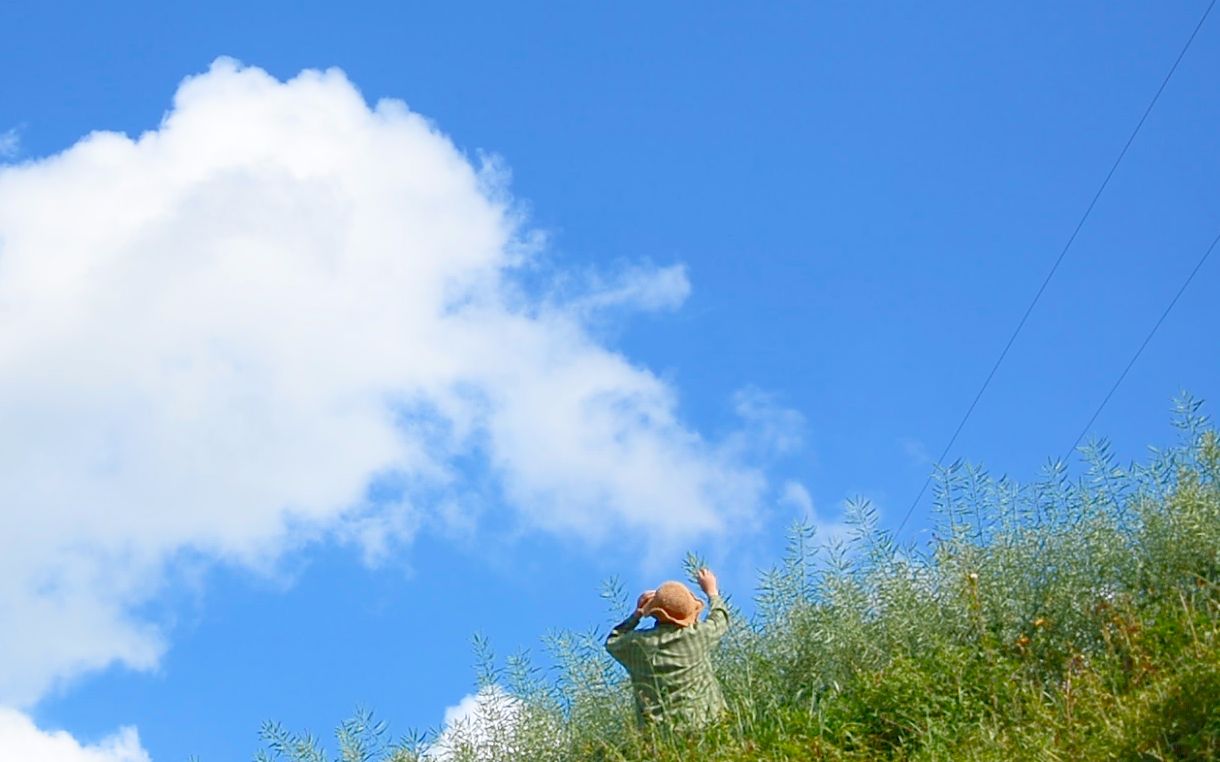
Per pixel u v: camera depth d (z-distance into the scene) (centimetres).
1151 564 1302
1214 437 1391
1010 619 1296
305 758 1321
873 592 1364
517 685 1374
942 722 1135
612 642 1272
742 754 1130
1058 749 990
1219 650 988
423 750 1344
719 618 1287
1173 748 934
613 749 1234
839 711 1197
